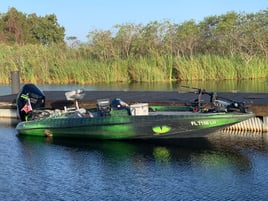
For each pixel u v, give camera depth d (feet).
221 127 44.39
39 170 39.29
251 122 49.85
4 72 118.62
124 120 45.91
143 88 93.61
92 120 47.34
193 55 123.24
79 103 59.82
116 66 113.70
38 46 130.00
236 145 44.65
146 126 45.39
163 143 46.68
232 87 90.02
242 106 44.96
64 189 34.76
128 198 32.65
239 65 109.91
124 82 110.42
